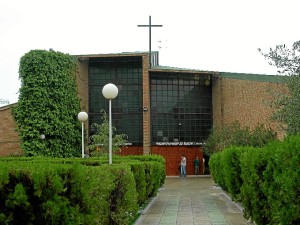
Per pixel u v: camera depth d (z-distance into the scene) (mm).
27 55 31938
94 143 30422
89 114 40125
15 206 5215
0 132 33750
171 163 40594
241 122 34344
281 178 7555
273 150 8969
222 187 23859
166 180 36094
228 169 16281
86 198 6098
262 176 10172
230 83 37062
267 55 17484
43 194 5406
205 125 41438
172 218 14172
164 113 40750
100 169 9461
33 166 5762
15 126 33281
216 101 40250
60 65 33062
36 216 5379
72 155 33656
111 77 40594
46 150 31656
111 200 10391
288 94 16359
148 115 39031
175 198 21266
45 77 31969
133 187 11250
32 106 31562
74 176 5922
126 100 40438
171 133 40781
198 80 41469
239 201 16484
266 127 27875
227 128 34688
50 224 5406
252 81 31594
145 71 38969
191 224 12820
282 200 7867
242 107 34188
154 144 40406
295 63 16188
